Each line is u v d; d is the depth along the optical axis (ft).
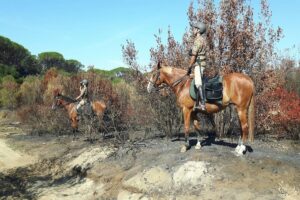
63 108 63.21
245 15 43.01
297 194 25.25
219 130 42.24
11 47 194.59
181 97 33.47
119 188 32.65
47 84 87.66
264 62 43.47
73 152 47.65
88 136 55.21
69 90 69.62
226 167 29.32
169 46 45.52
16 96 109.60
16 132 74.02
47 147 54.13
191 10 44.65
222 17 42.98
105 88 63.36
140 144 41.55
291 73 62.34
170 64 44.96
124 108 52.47
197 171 29.43
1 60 191.21
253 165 29.50
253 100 30.91
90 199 32.96
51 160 47.24
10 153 54.49
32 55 212.64
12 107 110.93
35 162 48.47
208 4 43.73
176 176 29.76
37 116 69.36
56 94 57.00
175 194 28.02
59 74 92.22
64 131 63.98
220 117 41.83
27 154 52.80
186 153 33.45
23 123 80.89
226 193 26.30
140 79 46.21
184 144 36.52
